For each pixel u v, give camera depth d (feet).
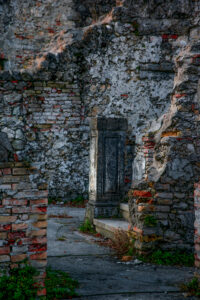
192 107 20.02
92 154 25.88
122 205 24.99
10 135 12.52
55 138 34.63
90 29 34.04
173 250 19.07
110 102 34.17
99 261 18.33
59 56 34.19
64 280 15.07
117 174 25.53
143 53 33.91
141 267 17.51
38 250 12.55
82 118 35.04
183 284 14.89
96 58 34.35
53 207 32.81
